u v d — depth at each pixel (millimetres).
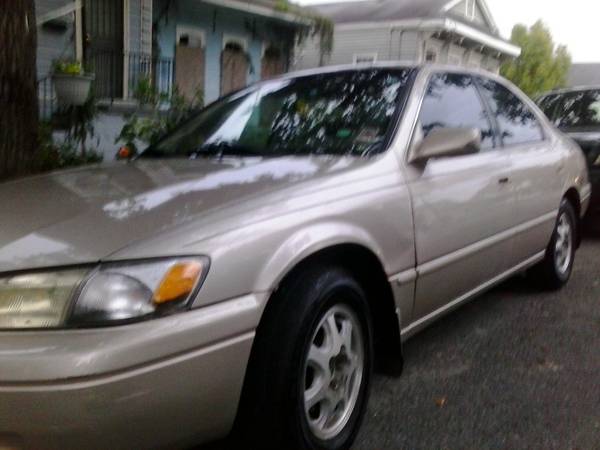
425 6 23141
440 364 3799
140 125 7984
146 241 2188
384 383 3535
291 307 2459
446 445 2891
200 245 2234
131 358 1984
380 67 3861
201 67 14516
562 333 4316
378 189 2979
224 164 3164
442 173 3426
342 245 2709
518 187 4191
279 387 2383
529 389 3459
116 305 2039
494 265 4047
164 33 13375
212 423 2242
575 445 2891
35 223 2365
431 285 3340
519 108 4766
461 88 4035
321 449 2625
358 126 3408
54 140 8297
